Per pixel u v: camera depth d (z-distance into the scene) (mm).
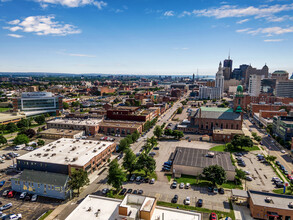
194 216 59781
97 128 186750
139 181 103062
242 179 105312
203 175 104812
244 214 78125
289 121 166125
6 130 195625
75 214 60250
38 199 89000
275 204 75875
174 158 118688
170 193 92312
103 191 92562
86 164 103750
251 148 151125
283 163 124750
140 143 162375
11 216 74562
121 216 57531
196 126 199250
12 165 117250
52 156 112438
